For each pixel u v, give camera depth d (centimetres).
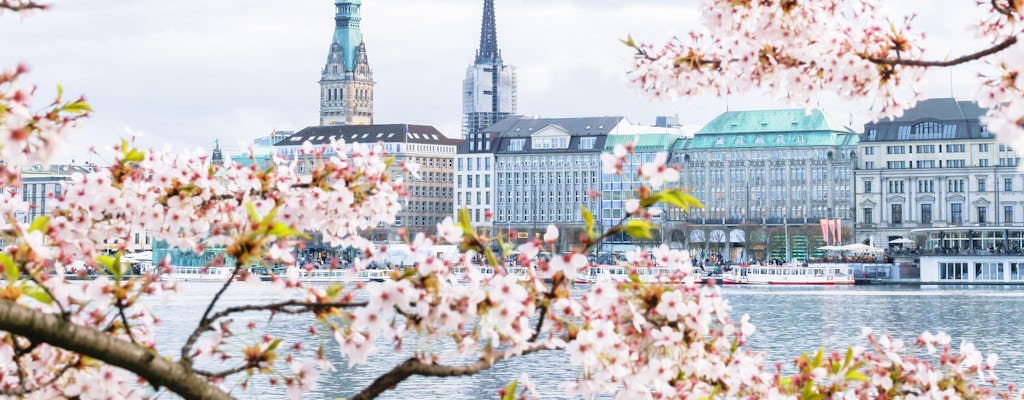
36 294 955
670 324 1107
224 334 1001
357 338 986
